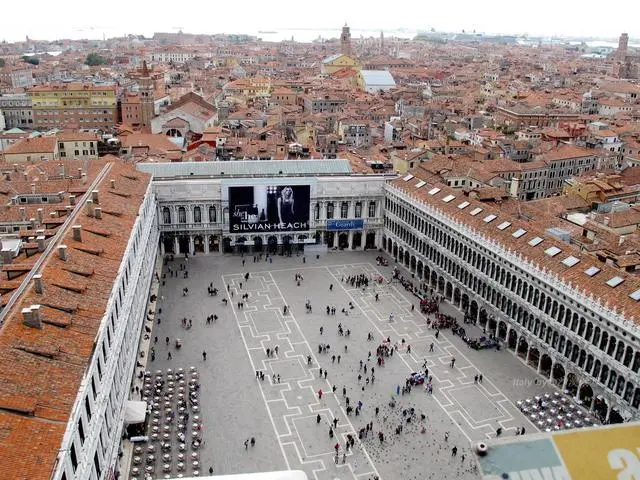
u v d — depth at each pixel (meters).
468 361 105.81
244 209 149.50
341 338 112.81
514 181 153.62
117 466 74.00
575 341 92.44
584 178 178.50
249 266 146.38
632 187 173.38
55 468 47.12
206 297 128.38
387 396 95.38
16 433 48.81
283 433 86.00
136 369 97.25
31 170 142.00
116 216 102.56
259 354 106.50
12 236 99.56
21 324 61.12
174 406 90.56
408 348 109.06
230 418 88.81
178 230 150.00
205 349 107.38
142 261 110.88
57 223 95.75
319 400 93.88
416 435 86.19
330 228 156.25
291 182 149.75
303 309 124.19
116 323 78.69
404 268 147.75
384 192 156.25
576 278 94.00
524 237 109.44
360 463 80.31
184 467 77.94
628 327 81.75
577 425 88.06
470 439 85.56
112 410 72.50
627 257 102.12
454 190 137.12
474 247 117.94
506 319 109.38
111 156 172.25
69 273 75.62
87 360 61.06
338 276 142.12
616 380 85.38
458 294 126.62
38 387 54.28
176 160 185.00
